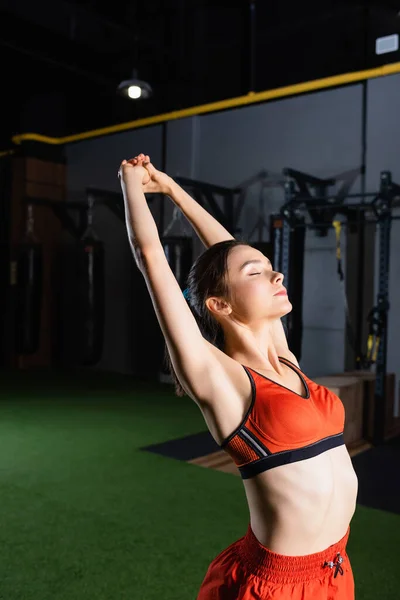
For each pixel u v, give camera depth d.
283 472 0.94
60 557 2.59
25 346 8.30
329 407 1.01
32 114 8.66
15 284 8.64
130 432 4.89
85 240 7.84
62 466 3.95
